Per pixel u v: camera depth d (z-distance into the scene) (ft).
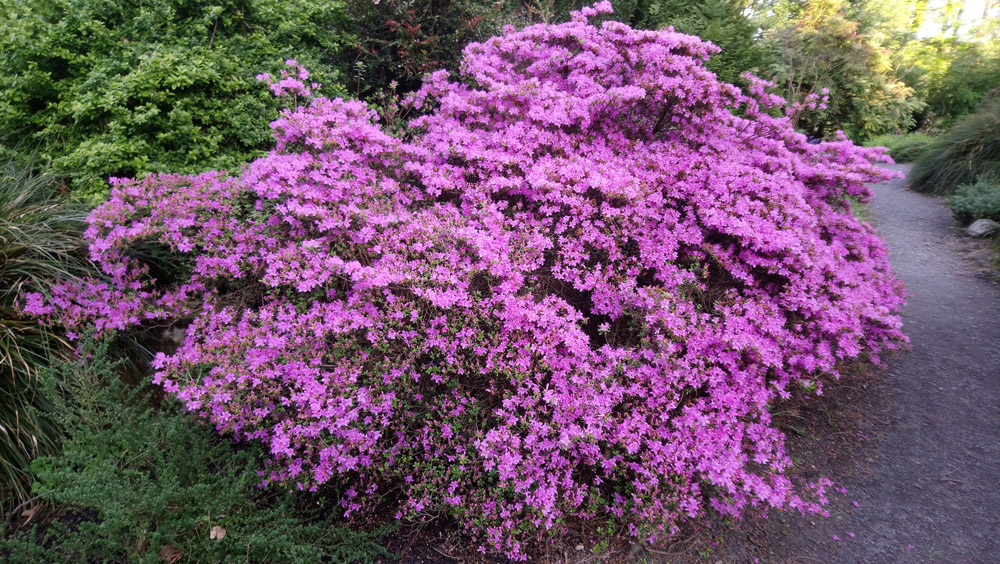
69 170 11.32
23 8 12.81
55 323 8.54
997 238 19.76
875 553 8.12
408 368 7.96
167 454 7.71
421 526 8.20
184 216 9.36
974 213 21.93
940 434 10.61
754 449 8.57
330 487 8.27
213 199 9.80
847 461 9.98
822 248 10.96
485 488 7.89
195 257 9.62
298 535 7.25
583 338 8.13
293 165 9.59
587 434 7.27
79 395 7.76
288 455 7.39
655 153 11.13
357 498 8.11
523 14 22.52
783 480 8.06
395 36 17.78
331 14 16.43
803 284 9.75
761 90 14.28
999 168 25.11
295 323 8.09
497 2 18.60
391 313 7.93
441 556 7.76
